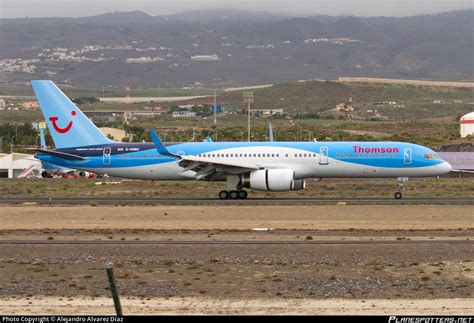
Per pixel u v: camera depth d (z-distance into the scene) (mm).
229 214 173875
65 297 97750
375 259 118625
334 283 103938
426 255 121000
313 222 159750
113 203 199375
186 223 160375
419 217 166875
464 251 123750
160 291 100312
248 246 129375
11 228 155500
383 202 195000
